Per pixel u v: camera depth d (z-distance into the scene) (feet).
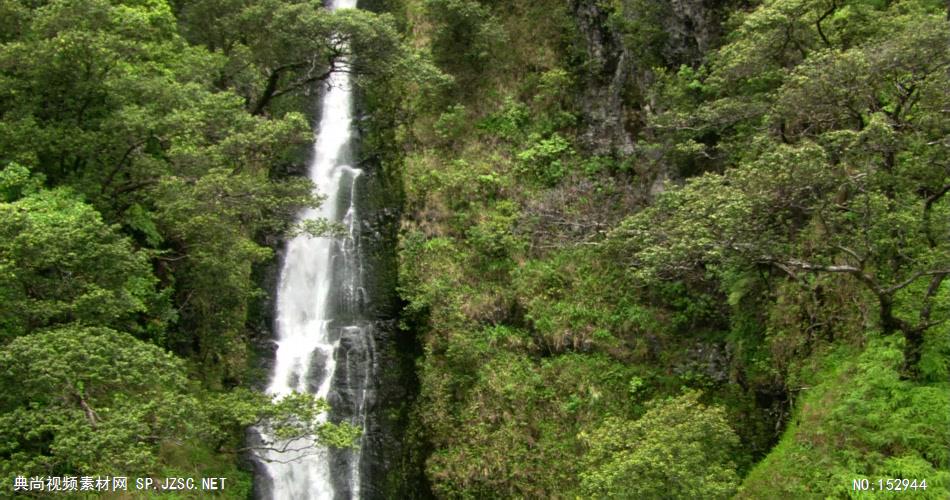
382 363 77.00
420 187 85.10
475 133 89.40
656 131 81.66
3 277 39.45
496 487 66.33
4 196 51.70
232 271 64.49
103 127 56.34
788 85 56.80
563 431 67.05
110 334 42.86
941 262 44.75
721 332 68.54
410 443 72.33
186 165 58.23
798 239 53.42
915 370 47.50
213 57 73.56
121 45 57.47
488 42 92.63
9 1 57.26
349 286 82.28
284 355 75.92
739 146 69.31
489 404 69.97
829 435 48.39
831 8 63.05
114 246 44.86
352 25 77.25
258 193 59.82
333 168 91.61
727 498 44.52
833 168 47.67
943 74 48.73
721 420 47.44
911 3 63.10
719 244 47.26
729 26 80.53
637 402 67.46
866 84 51.85
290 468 68.03
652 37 85.40
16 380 38.37
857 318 53.62
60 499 38.45
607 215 80.12
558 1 95.25
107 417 39.58
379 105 95.61
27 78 56.59
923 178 50.26
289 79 96.17
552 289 75.10
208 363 69.15
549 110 89.76
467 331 73.72
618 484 42.50
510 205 82.02
